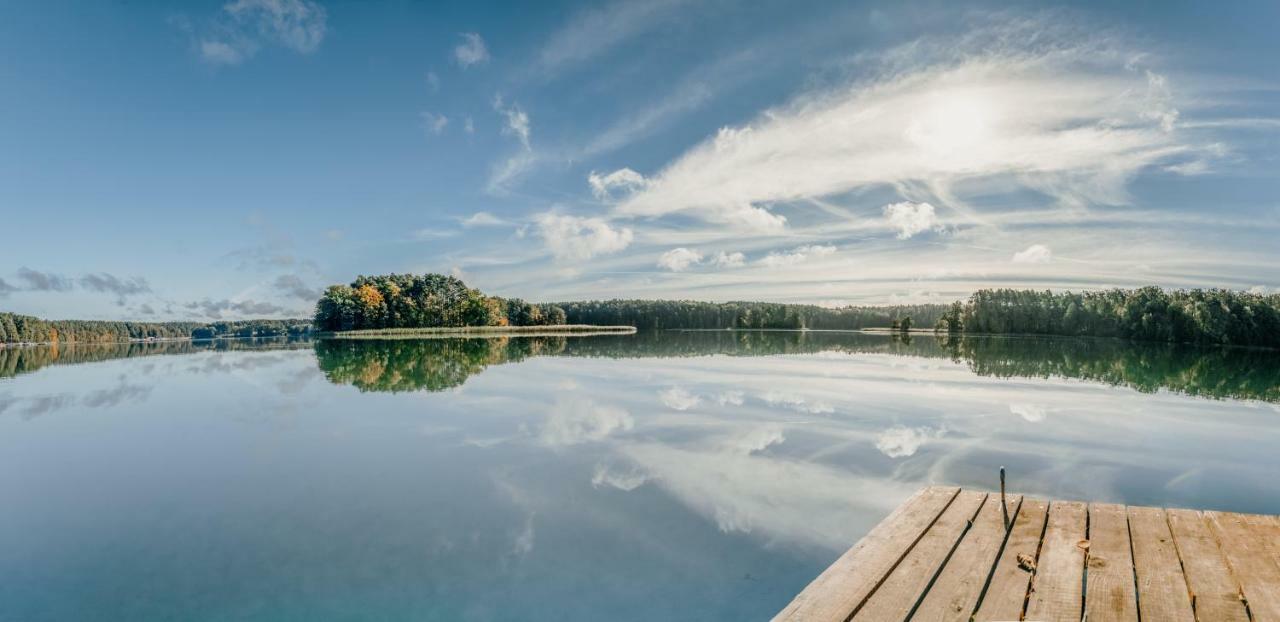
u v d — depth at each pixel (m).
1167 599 4.10
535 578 5.30
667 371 22.36
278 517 6.90
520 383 18.50
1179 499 7.67
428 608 4.81
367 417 12.98
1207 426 12.20
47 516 7.03
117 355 46.19
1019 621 3.82
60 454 10.20
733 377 20.17
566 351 36.53
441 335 74.75
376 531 6.44
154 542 6.24
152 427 12.53
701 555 5.75
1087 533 5.30
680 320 130.38
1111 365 27.14
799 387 17.38
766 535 6.24
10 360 41.22
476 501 7.32
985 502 6.16
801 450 9.68
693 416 12.58
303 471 8.77
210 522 6.78
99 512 7.16
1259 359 33.12
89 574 5.50
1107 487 8.10
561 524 6.56
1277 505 7.49
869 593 4.16
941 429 11.34
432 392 16.69
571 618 4.65
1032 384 18.83
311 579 5.34
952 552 4.88
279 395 16.89
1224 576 4.44
